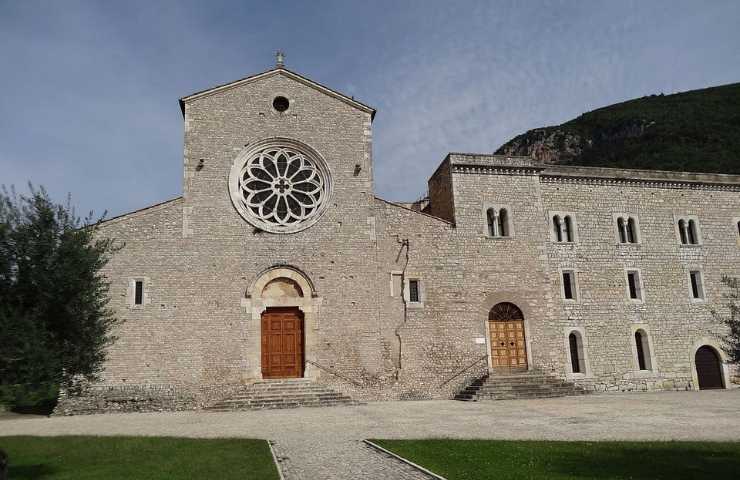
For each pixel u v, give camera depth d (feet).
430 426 60.70
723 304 113.60
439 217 109.70
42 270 44.42
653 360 107.24
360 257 96.73
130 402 84.48
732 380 110.11
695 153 256.93
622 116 346.13
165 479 37.88
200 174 94.48
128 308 87.45
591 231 110.83
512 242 104.42
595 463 40.37
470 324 99.04
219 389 87.45
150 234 90.58
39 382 42.80
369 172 100.73
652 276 111.65
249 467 40.73
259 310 91.56
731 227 118.73
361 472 39.29
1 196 45.42
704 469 38.24
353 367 92.32
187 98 96.89
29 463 44.83
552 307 103.14
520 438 51.72
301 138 99.86
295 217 96.68
